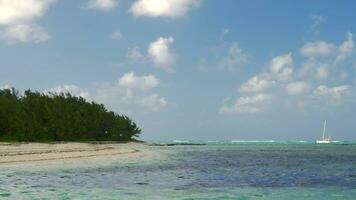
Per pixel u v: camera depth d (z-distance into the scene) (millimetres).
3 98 125938
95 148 91438
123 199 22531
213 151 116375
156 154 83250
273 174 39438
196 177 35656
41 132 131625
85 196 23469
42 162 46750
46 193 24328
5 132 120625
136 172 39688
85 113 159500
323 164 55375
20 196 22984
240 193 25516
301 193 25766
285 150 130000
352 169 46062
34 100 140125
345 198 23578
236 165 52875
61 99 155625
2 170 38031
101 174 36656
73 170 39781
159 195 24281
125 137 187125
